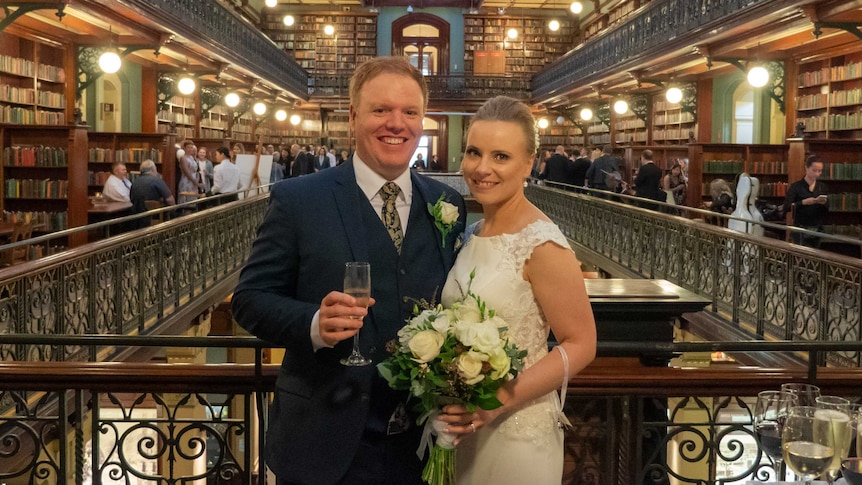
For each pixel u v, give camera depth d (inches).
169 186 504.4
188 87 548.1
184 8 487.8
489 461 83.0
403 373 73.7
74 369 104.7
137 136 504.4
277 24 1093.8
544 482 83.4
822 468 74.0
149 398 406.0
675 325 361.7
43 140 398.0
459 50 1112.8
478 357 70.9
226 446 107.3
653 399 122.0
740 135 666.8
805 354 247.1
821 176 419.2
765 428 83.2
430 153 1146.7
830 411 75.9
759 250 282.7
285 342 78.3
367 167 85.2
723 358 364.8
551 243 80.2
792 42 459.8
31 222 381.7
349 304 73.1
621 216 453.1
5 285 193.9
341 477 80.7
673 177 562.3
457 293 82.1
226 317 518.6
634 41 592.7
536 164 824.9
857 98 459.8
